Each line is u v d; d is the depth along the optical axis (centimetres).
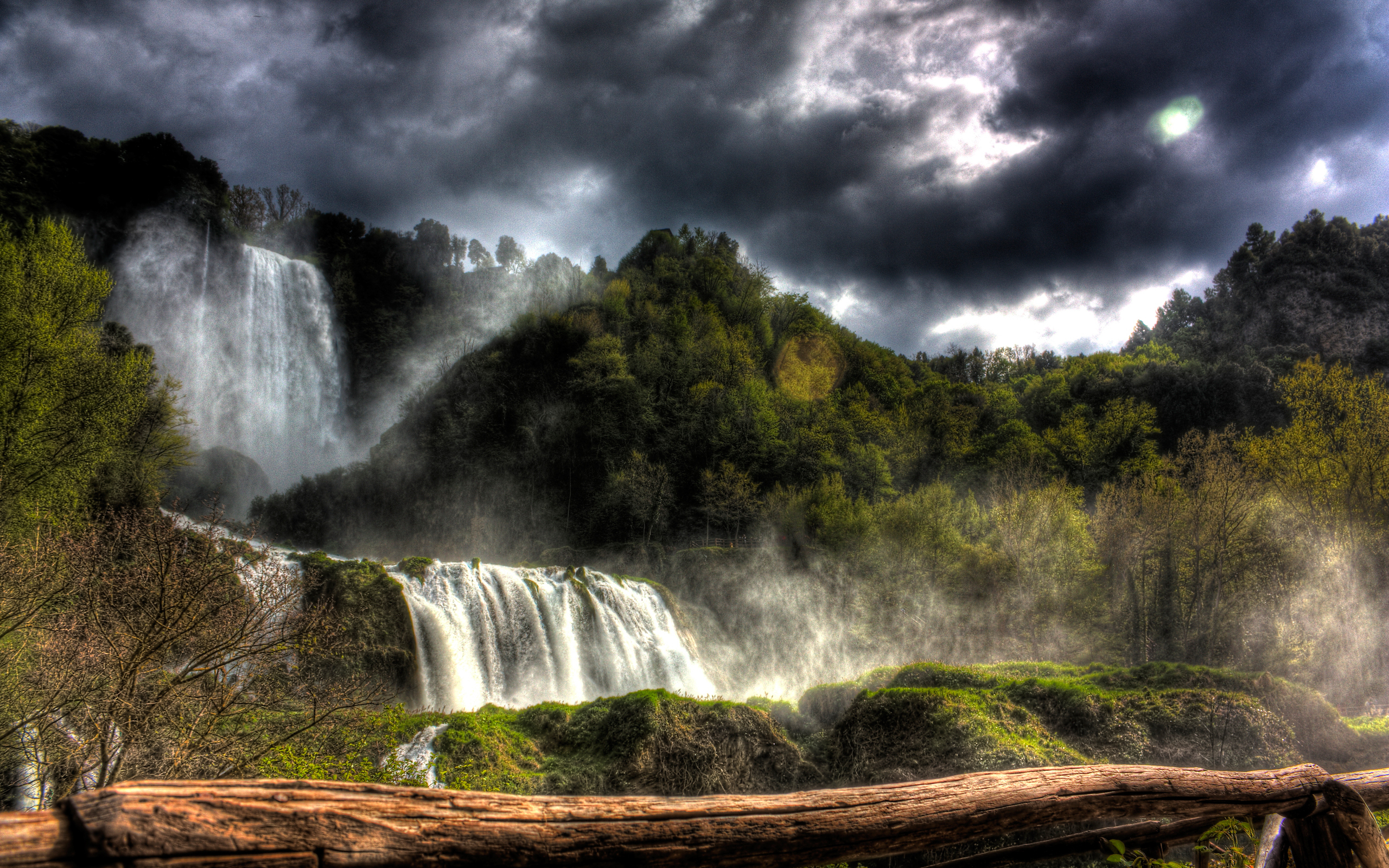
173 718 1012
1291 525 4309
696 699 2031
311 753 1127
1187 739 1908
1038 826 252
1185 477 5059
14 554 1241
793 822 204
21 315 2248
